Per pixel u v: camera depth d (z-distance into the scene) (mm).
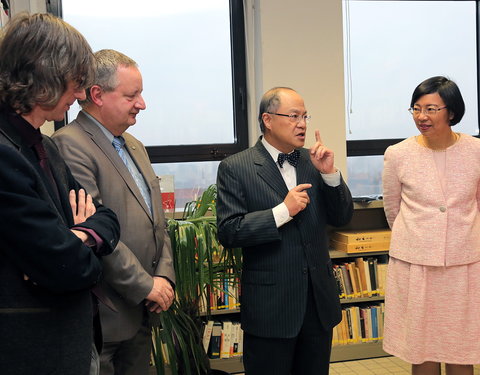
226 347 3010
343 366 3119
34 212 916
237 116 3582
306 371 1988
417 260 2121
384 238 3195
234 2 3533
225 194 1965
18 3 3039
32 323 958
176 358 2270
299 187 1859
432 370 2256
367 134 3818
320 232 1969
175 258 2133
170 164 3494
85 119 1696
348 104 3771
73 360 1008
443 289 2129
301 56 3326
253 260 1933
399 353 2199
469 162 2125
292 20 3305
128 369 1763
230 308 3021
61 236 947
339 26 3369
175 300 2223
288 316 1870
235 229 1861
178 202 3521
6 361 940
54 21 1042
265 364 1924
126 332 1631
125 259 1565
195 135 3578
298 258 1896
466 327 2135
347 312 3205
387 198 2312
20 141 1021
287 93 1939
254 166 1963
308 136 3354
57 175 1170
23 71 1002
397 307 2225
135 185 1727
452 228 2102
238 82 3562
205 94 3574
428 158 2162
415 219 2148
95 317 1252
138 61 3463
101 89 1654
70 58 1034
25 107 1024
